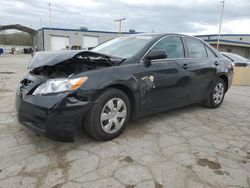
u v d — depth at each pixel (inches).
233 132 139.9
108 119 115.3
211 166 98.1
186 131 137.3
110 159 100.3
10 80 313.6
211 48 189.0
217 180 88.4
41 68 110.6
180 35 160.6
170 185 84.2
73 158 100.1
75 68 108.7
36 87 104.6
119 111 119.9
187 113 175.9
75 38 1509.6
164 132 133.6
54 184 82.4
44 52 119.2
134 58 126.8
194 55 167.3
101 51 145.8
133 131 132.8
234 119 167.0
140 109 129.0
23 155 101.3
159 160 101.1
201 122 155.8
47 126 97.8
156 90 134.8
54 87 100.2
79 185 82.2
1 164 93.8
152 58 127.4
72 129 101.9
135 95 123.7
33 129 103.1
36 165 93.8
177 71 147.0
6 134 121.6
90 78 105.7
